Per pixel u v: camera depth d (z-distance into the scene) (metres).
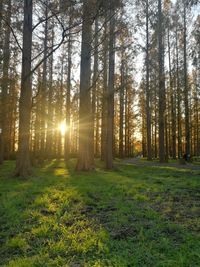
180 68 26.48
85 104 15.19
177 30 25.66
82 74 15.30
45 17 12.89
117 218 5.39
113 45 15.96
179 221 5.20
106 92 18.19
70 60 26.78
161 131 23.02
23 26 12.98
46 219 5.34
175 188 9.12
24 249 4.00
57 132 33.34
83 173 14.17
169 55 27.02
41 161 22.03
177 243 4.12
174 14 24.91
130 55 21.45
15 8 12.68
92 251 3.85
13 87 21.22
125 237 4.41
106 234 4.41
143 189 8.92
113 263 3.42
